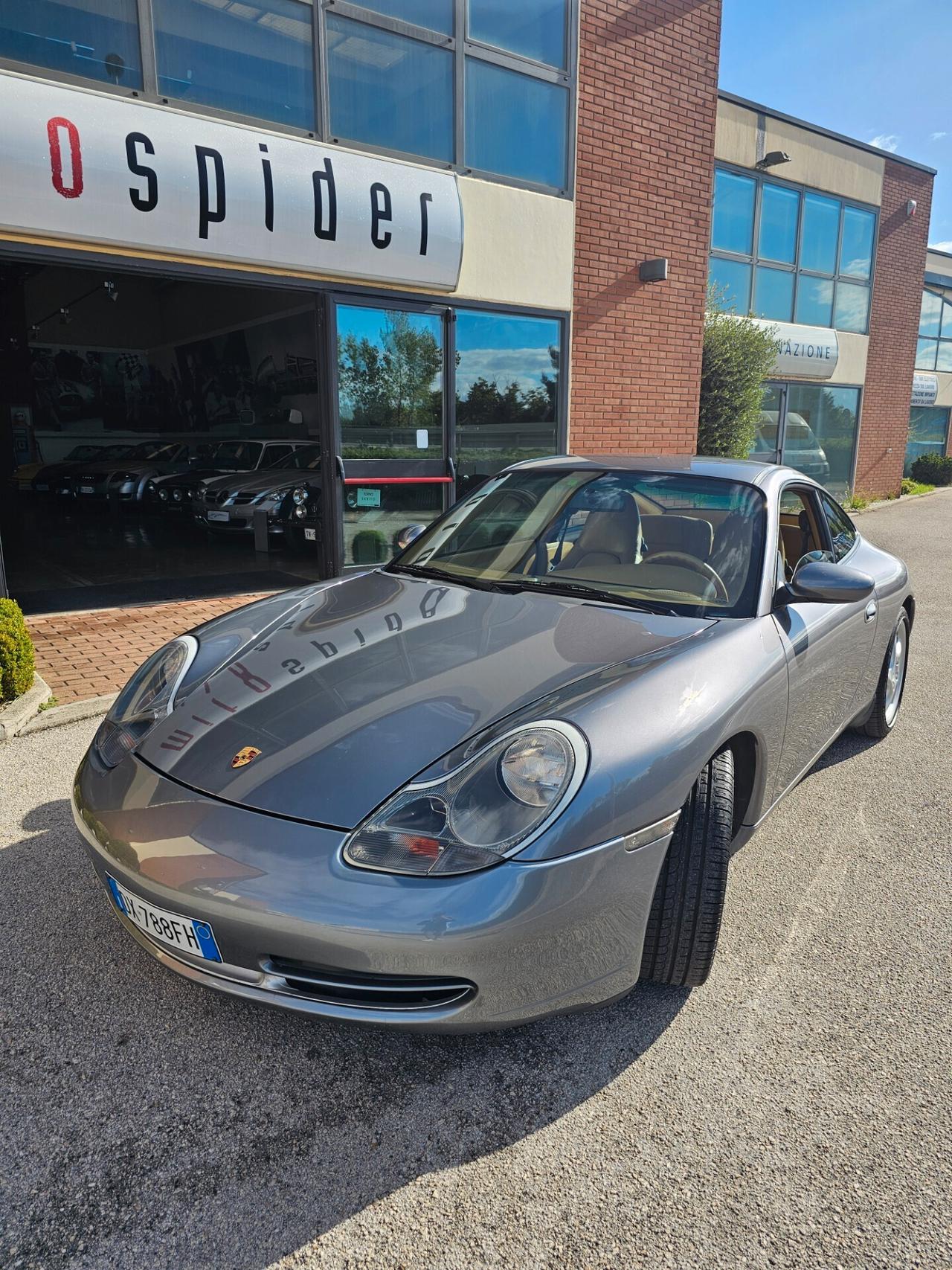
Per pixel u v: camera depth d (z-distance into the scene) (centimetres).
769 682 241
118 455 1631
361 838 178
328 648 247
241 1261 155
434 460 756
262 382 1510
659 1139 183
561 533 306
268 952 177
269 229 605
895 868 304
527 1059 207
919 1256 157
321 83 628
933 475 2078
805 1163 178
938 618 743
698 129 898
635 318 884
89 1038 211
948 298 2161
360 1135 183
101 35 533
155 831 191
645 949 216
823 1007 228
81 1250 156
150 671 258
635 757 192
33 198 513
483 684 217
